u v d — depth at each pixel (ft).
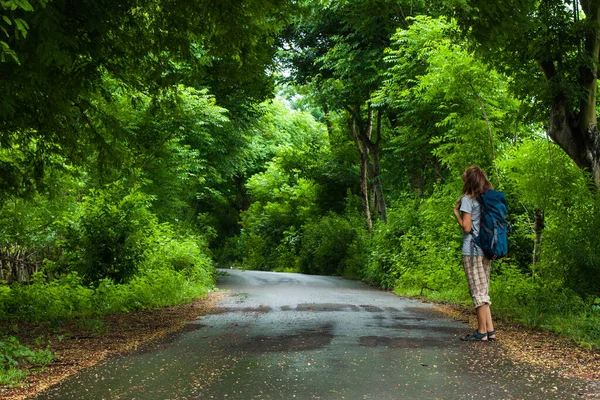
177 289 41.47
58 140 28.12
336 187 113.50
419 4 64.08
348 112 96.94
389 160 85.46
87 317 29.58
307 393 13.20
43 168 29.78
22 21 14.26
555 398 12.73
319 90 83.10
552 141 34.30
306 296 41.83
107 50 24.82
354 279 72.59
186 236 67.51
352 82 75.97
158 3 25.98
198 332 23.43
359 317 27.63
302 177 118.52
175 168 63.98
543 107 32.12
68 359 17.98
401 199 67.21
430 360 16.81
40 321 28.09
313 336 21.39
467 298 36.73
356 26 69.77
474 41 28.86
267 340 20.70
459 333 22.20
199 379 14.78
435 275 43.16
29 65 19.47
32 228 40.34
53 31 18.31
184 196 79.05
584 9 30.45
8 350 17.72
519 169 35.06
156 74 30.40
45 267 40.91
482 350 18.47
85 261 38.68
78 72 24.41
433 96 50.83
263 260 127.85
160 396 13.19
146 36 27.86
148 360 17.49
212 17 26.58
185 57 29.84
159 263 48.96
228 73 31.27
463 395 12.97
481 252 20.26
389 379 14.47
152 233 46.16
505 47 30.60
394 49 68.13
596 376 14.87
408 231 56.90
